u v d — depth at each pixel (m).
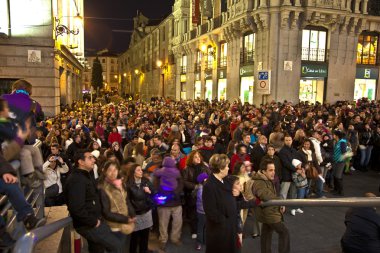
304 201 3.52
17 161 3.86
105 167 4.83
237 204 5.21
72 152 10.13
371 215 3.45
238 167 6.32
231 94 29.81
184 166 7.41
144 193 5.79
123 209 4.82
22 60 18.98
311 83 25.25
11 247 3.27
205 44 36.00
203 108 21.47
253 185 5.60
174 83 47.78
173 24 48.53
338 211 8.18
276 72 23.86
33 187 4.57
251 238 6.93
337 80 25.70
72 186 4.18
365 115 14.50
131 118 17.64
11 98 3.98
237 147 8.48
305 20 23.58
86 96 60.38
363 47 27.25
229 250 4.62
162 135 11.98
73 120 14.55
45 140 10.25
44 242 4.52
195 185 6.86
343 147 9.66
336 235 6.89
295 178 8.08
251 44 26.84
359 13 25.33
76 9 39.88
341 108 17.02
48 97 19.55
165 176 6.42
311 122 13.31
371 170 12.94
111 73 122.31
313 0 23.38
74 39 35.16
